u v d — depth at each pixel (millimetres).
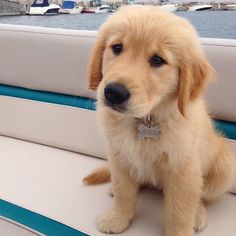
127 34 1018
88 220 1233
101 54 1140
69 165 1575
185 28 1072
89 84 1178
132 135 1148
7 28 1762
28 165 1565
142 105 979
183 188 1165
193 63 1059
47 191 1383
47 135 1739
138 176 1236
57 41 1664
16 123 1807
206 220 1238
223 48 1379
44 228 1220
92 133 1616
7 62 1797
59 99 1717
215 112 1445
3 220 1292
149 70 1004
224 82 1389
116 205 1238
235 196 1410
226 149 1350
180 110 1054
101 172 1424
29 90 1810
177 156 1129
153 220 1245
